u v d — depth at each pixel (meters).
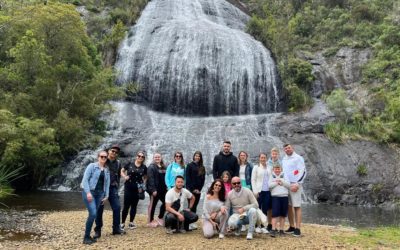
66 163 25.19
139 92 34.78
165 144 27.16
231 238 10.82
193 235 11.23
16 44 25.53
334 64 38.47
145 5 46.25
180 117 34.03
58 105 25.58
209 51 36.22
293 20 45.34
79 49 27.38
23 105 23.94
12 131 20.20
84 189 10.17
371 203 22.55
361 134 28.48
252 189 11.59
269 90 36.53
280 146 26.45
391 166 25.09
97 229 10.87
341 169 24.66
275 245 10.08
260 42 40.97
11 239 10.95
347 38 41.00
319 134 28.48
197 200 11.98
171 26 39.56
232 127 29.73
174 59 35.69
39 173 24.33
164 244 10.15
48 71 25.23
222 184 11.14
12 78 23.95
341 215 18.31
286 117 31.47
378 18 43.16
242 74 36.22
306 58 39.22
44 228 12.47
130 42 38.22
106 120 29.50
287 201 11.26
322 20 44.91
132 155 25.97
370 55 38.00
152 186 12.07
